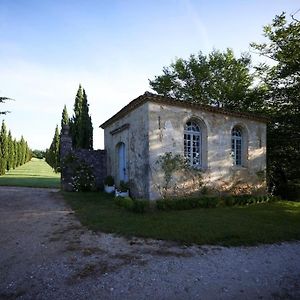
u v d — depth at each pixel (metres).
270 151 16.17
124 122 13.33
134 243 6.07
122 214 8.87
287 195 15.15
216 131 12.34
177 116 11.23
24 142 58.25
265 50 16.28
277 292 3.96
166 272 4.56
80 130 21.20
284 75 14.93
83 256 5.20
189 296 3.78
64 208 10.00
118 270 4.59
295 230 7.41
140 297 3.72
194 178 11.48
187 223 7.71
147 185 10.44
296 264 5.12
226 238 6.53
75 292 3.82
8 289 3.88
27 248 5.61
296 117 14.65
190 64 24.12
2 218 8.28
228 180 12.57
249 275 4.54
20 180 21.42
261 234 6.86
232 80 22.53
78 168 15.71
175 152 11.04
